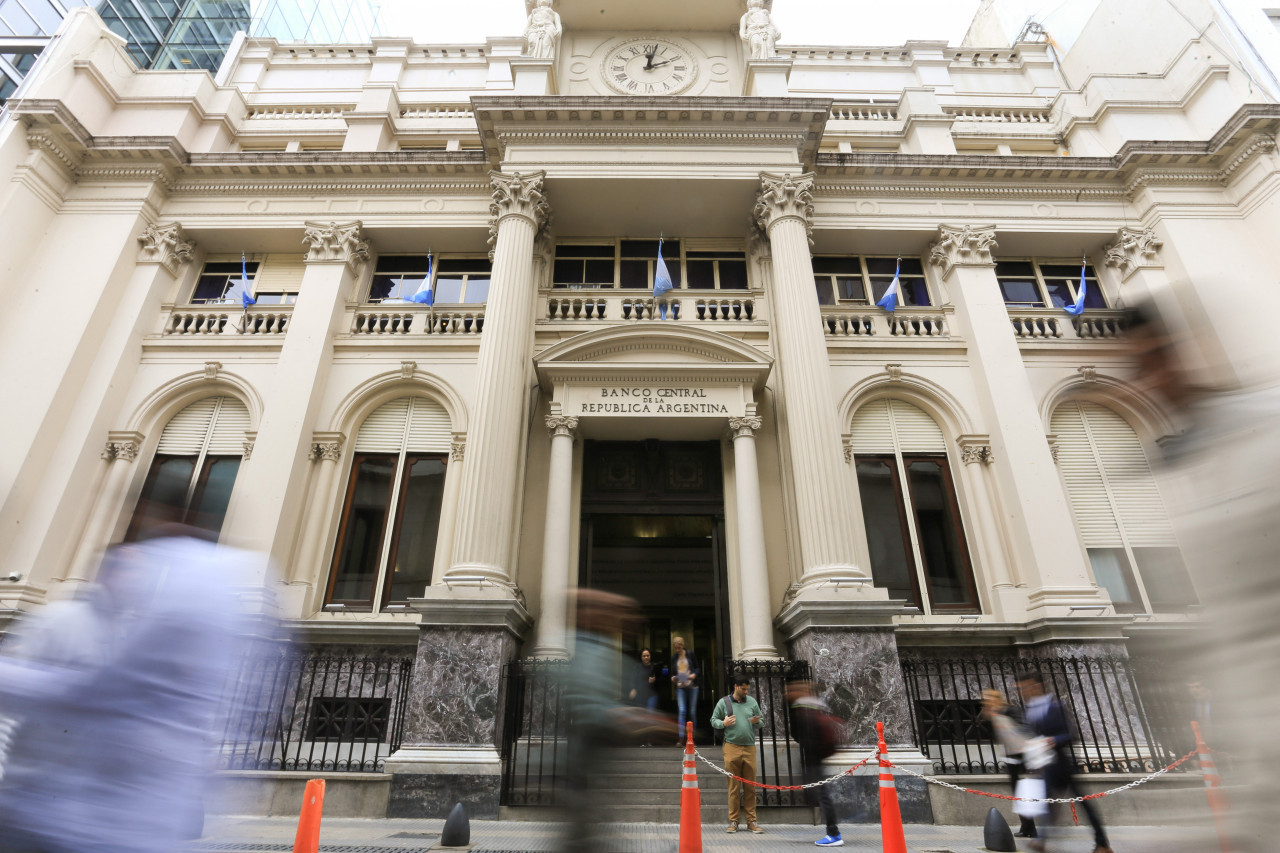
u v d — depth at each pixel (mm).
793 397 11156
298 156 13984
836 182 14172
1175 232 13391
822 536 9977
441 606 9117
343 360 12875
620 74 15172
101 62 14758
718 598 11555
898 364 12867
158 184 13992
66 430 11734
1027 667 10023
